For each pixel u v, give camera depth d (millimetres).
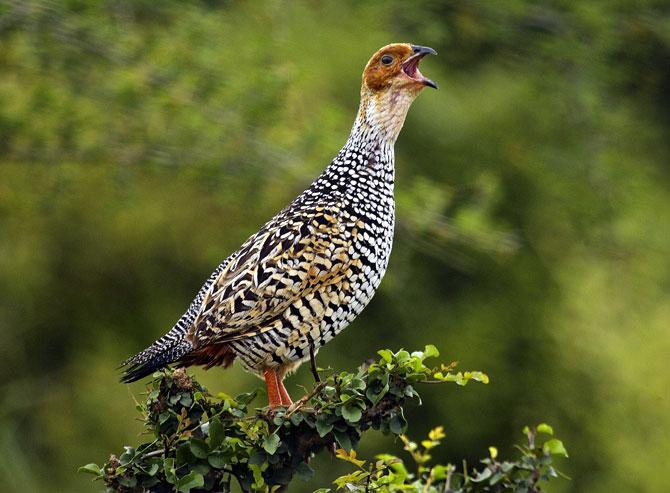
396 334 16234
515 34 16516
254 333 6922
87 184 14516
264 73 12938
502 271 16812
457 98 16141
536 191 16828
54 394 14992
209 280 7297
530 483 6246
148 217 14945
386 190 7395
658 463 15656
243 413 5879
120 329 15391
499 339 16531
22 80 13242
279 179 13250
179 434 5852
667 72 18250
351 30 14859
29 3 12734
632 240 16875
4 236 15023
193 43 13117
